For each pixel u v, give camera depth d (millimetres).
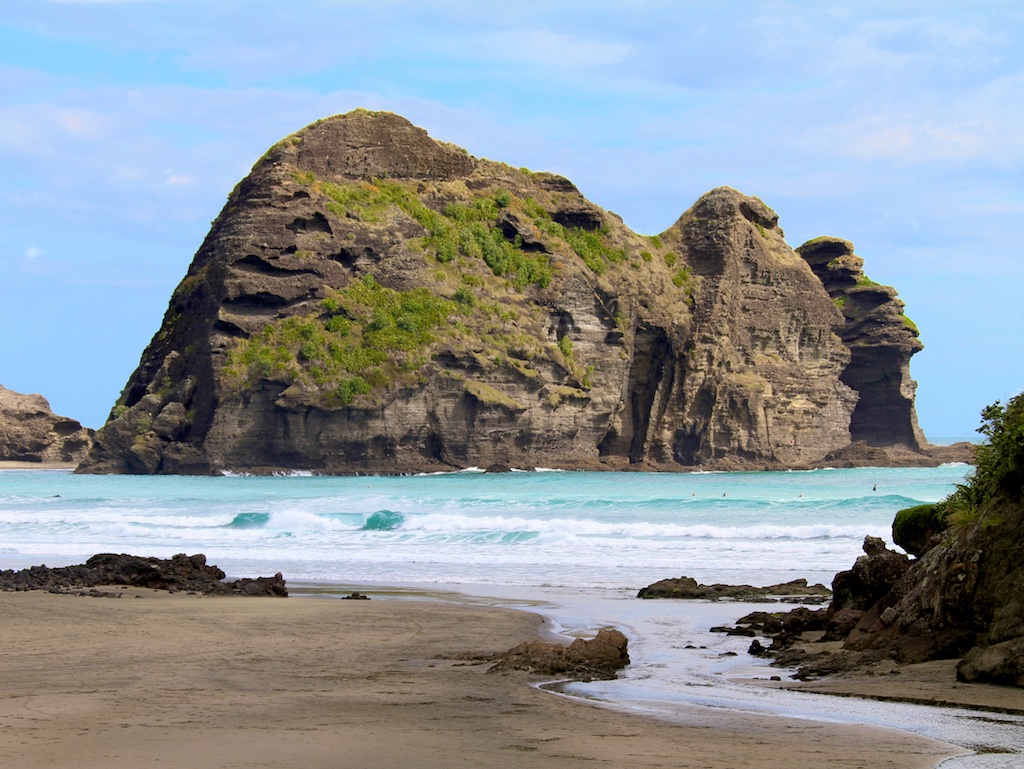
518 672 23641
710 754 15969
